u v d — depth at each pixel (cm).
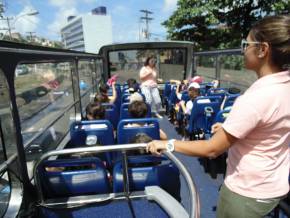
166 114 746
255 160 123
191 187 160
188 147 131
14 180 207
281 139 121
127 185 209
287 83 114
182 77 848
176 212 190
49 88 307
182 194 327
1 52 186
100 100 503
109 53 806
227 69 579
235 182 132
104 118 370
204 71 763
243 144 125
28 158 240
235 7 1407
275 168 124
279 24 108
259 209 128
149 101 671
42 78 279
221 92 541
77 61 454
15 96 206
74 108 451
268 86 113
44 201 204
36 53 243
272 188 125
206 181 362
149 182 217
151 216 202
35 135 259
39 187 199
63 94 379
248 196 128
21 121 224
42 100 282
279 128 117
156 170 216
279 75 114
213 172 370
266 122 114
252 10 1416
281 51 109
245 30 1434
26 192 215
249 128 115
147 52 816
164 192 210
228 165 138
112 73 839
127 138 312
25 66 229
